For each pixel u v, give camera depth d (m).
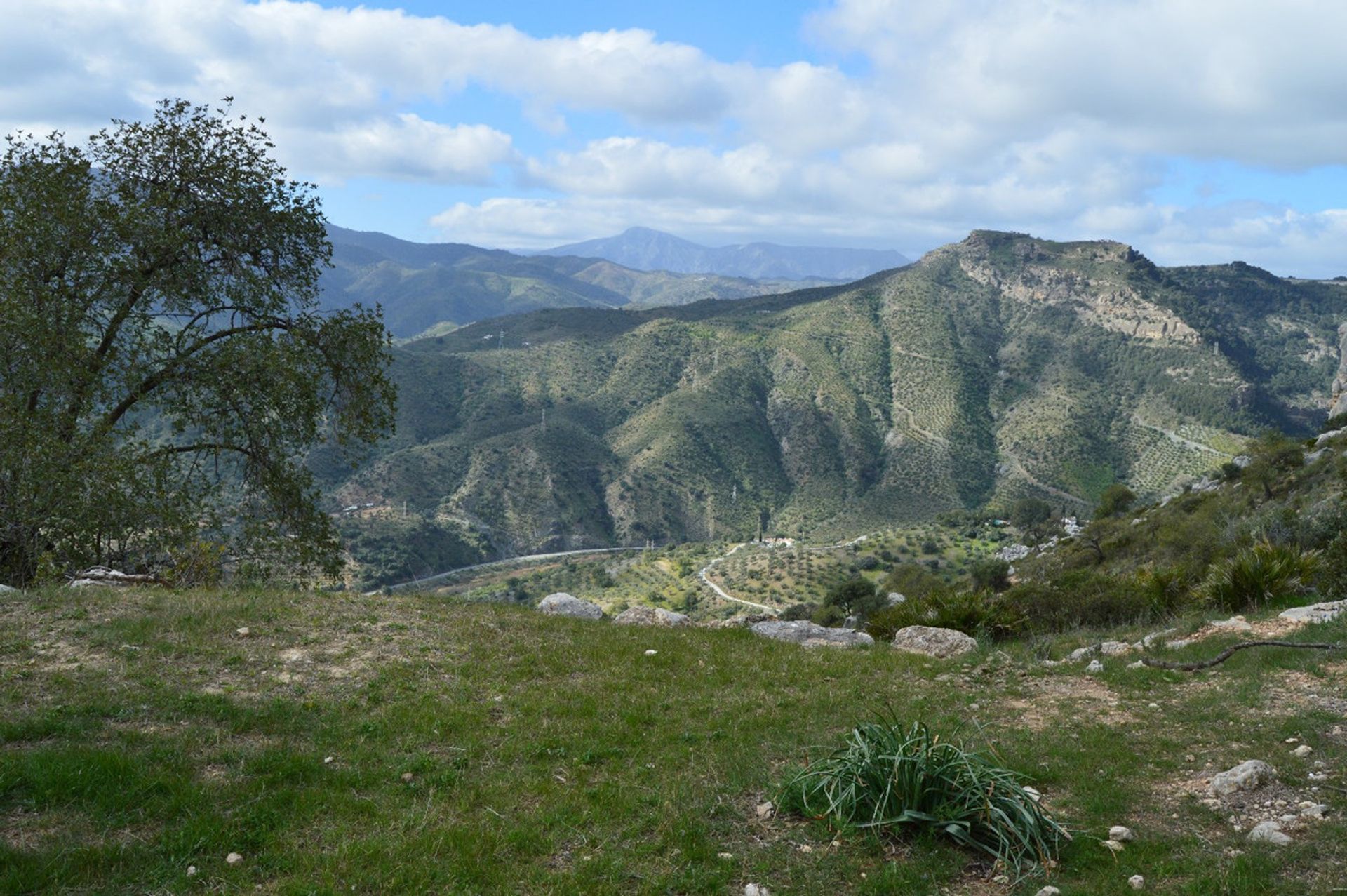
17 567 16.50
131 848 5.13
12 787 5.71
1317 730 7.41
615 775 7.05
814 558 144.12
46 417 17.39
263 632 10.66
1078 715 8.62
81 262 18.70
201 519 19.09
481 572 169.62
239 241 22.12
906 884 5.07
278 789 6.26
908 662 12.05
